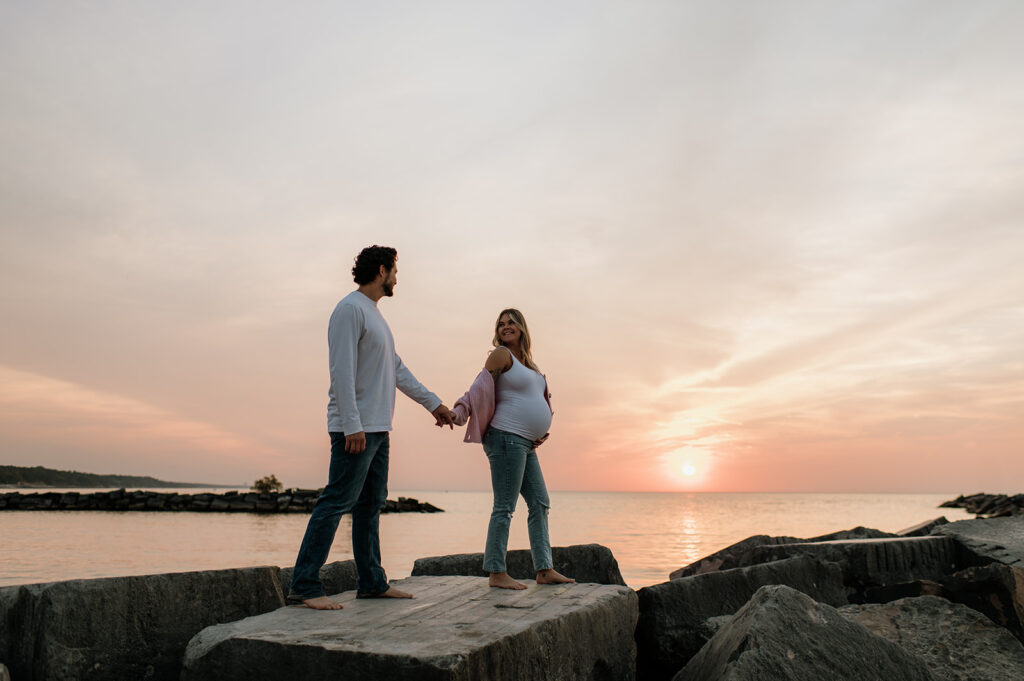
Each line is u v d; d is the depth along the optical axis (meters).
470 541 20.45
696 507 74.31
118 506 41.25
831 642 3.52
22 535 20.70
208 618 3.92
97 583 3.51
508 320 4.97
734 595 5.41
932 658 4.68
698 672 3.74
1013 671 4.57
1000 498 55.66
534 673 3.40
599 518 40.88
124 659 3.54
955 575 5.88
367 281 4.37
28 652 3.33
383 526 29.44
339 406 4.02
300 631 3.31
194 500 41.25
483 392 4.68
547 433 4.90
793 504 95.19
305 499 41.53
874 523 35.62
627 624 4.53
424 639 3.16
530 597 4.23
